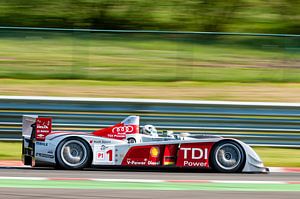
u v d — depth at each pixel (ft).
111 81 196.34
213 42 205.36
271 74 203.92
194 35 204.03
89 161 116.88
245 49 206.28
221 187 103.81
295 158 141.28
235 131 148.66
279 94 190.19
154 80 196.54
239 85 197.06
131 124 121.19
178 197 93.04
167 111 148.56
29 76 194.49
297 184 110.42
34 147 116.26
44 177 108.58
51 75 195.72
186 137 122.72
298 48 203.82
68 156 116.57
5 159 131.34
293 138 149.59
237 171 119.85
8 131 144.46
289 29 263.49
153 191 97.96
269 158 140.36
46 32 203.92
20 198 89.20
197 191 99.04
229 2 267.39
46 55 203.92
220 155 119.03
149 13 261.85
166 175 115.65
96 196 92.53
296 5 279.90
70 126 146.30
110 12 258.57
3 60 199.72
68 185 101.45
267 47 207.62
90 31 197.36
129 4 262.26
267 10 278.05
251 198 94.38
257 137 148.77
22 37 205.77
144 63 202.49
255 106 149.07
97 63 200.85
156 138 121.19
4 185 100.22
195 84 196.54
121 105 147.95
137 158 117.60
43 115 145.38
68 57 203.41
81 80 195.83
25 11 262.47
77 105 146.61
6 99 144.36
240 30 260.01
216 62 204.74
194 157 118.52
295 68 204.03
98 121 147.23
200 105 148.56
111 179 108.68
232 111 148.66
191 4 267.59
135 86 192.13
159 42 205.26
